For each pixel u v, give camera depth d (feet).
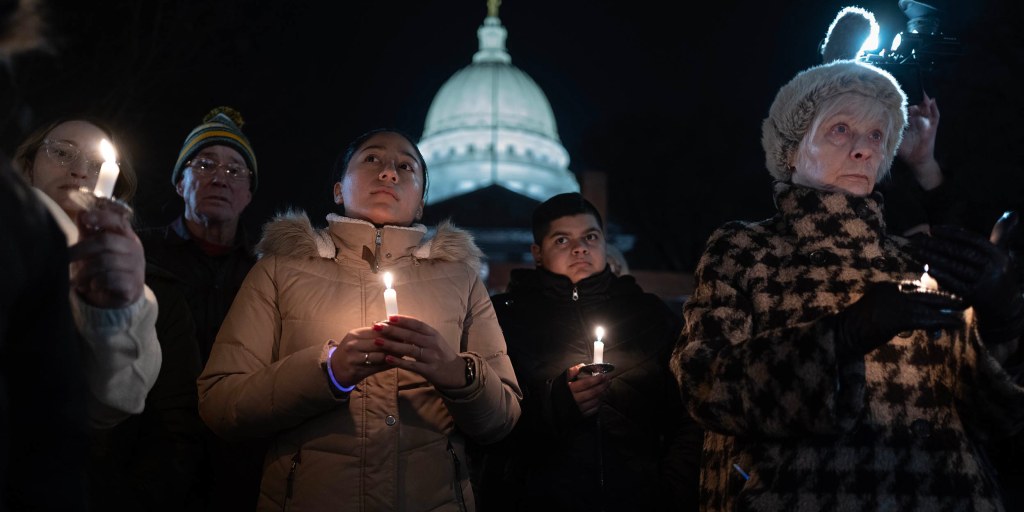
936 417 8.39
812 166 9.42
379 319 10.28
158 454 11.05
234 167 14.47
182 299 11.89
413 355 9.08
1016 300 7.86
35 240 5.24
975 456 8.51
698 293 9.16
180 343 11.55
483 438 10.17
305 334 10.19
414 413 10.05
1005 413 8.20
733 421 8.20
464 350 11.03
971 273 7.63
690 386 8.55
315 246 10.68
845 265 8.80
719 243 9.25
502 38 182.91
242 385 9.72
